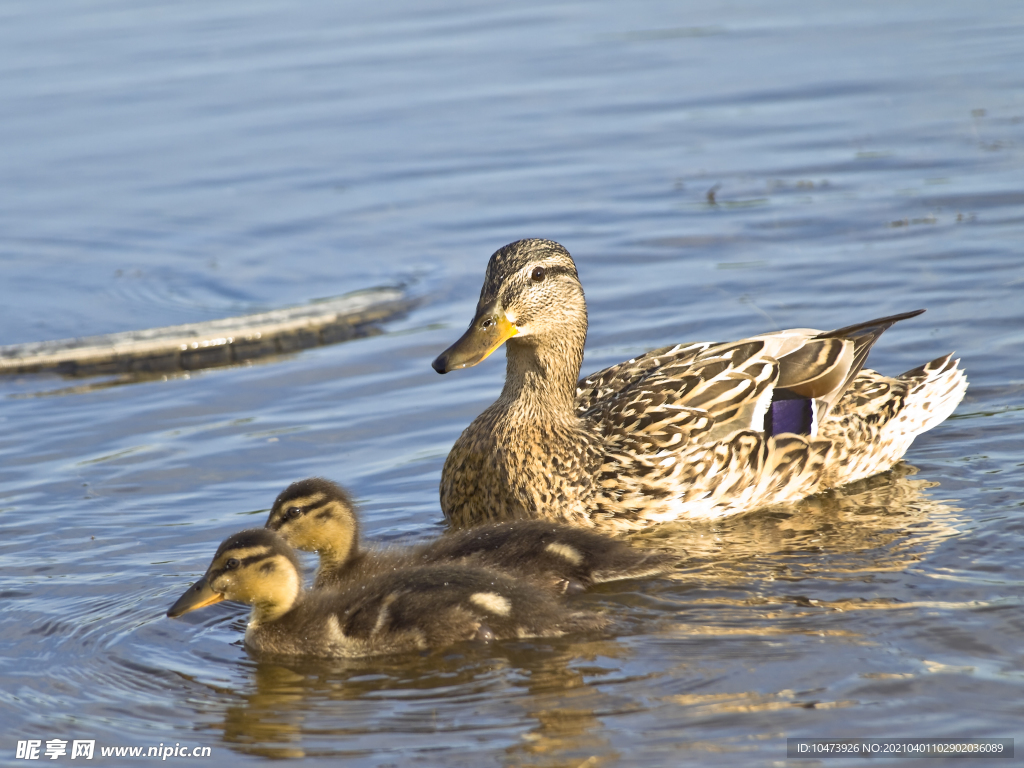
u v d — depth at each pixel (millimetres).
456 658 9141
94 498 12344
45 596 10453
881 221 18891
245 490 12438
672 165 22359
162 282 19609
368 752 7922
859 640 8938
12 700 8852
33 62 29047
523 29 31109
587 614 9445
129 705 8750
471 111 25812
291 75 28125
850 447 12078
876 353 14664
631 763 7602
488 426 11820
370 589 9766
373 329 17031
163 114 26219
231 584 9539
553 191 21609
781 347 12312
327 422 14031
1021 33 28516
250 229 21391
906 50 28062
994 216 18625
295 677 9086
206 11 32875
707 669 8680
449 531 11688
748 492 11664
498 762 7699
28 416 14625
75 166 24188
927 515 11250
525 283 11555
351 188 22641
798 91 25812
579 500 11469
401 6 33469
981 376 13977
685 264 17938
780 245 18328
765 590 9883
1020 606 9312
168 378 15812
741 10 32375
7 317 18422
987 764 7441
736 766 7520
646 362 12570
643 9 32844
